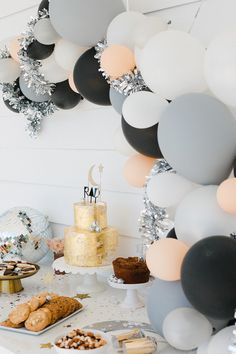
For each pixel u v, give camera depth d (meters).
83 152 1.70
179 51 0.96
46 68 1.47
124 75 1.11
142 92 1.05
